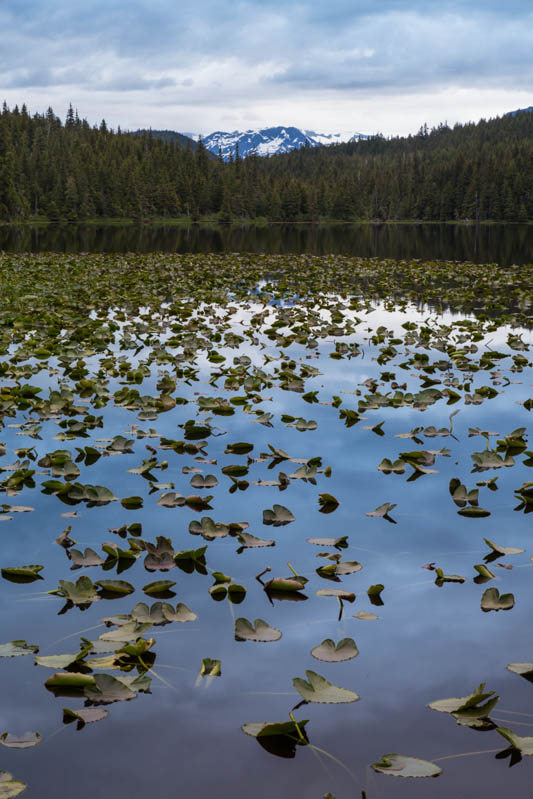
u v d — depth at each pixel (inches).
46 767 85.5
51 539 149.9
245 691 100.0
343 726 93.0
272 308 513.3
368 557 141.8
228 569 137.4
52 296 530.3
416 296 594.6
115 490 176.4
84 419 234.1
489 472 191.5
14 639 112.7
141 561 141.3
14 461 196.1
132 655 107.7
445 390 271.1
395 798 80.6
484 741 90.4
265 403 260.4
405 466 196.7
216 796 80.9
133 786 82.4
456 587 129.7
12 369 296.4
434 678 102.7
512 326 431.5
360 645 111.2
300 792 81.3
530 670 103.1
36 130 4655.5
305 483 182.2
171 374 305.4
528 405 257.8
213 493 175.5
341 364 328.8
